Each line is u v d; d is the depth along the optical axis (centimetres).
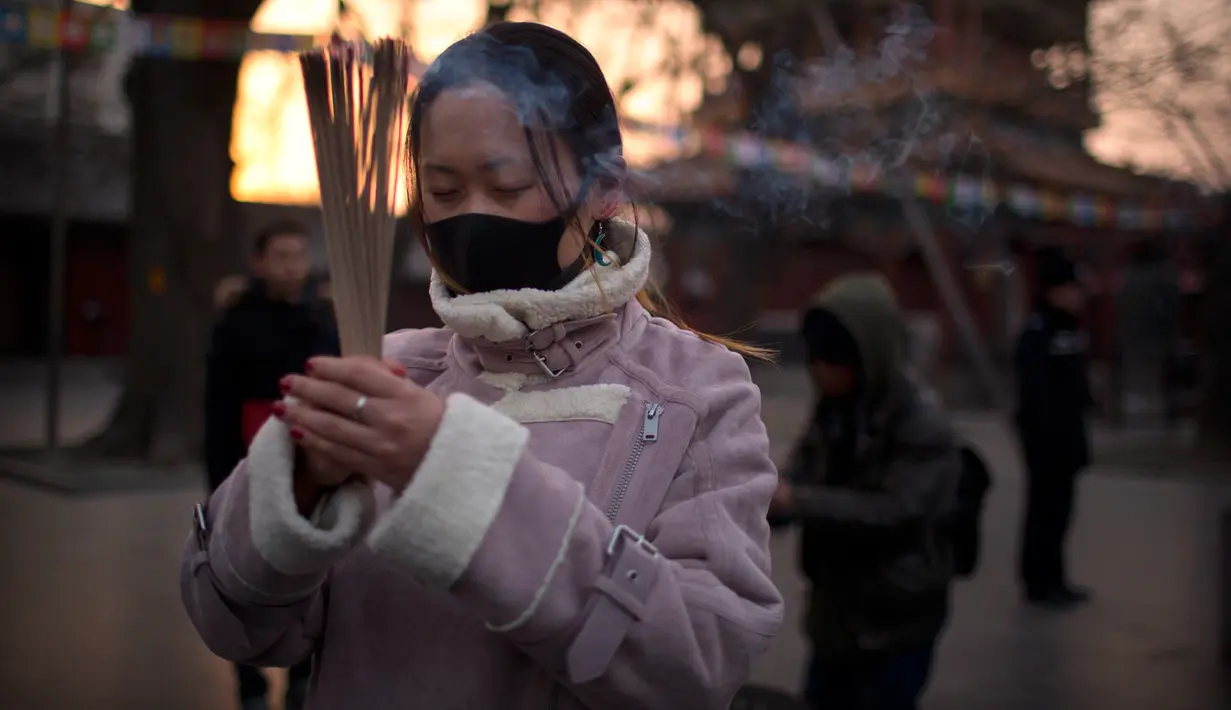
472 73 103
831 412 283
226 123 1110
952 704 445
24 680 439
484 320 104
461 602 99
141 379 1075
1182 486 1103
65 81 1077
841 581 269
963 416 1744
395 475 90
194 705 420
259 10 1046
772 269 2169
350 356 96
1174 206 1659
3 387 2336
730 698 102
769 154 1052
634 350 116
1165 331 1681
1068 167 1717
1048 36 1630
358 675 106
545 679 104
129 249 1102
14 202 2700
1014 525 855
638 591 95
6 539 720
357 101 97
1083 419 616
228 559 101
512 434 92
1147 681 478
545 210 104
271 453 94
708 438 111
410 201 111
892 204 2003
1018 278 2005
